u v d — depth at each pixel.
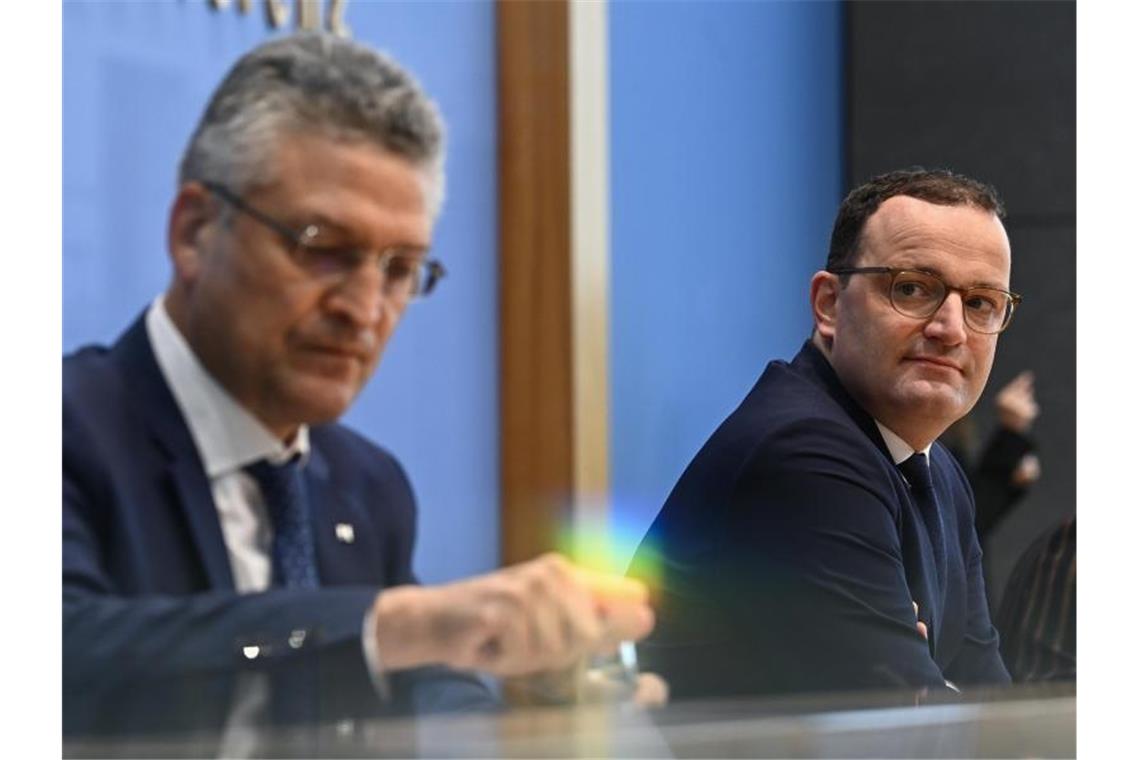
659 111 2.87
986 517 2.87
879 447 2.48
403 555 2.26
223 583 2.03
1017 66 3.10
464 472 2.67
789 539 2.34
